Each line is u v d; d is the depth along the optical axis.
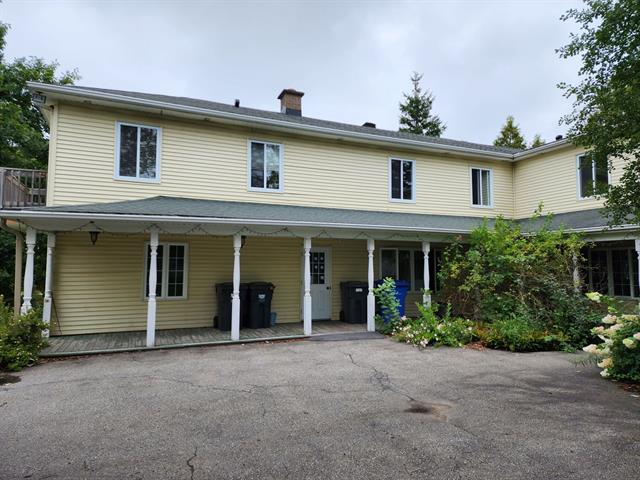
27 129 16.67
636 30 4.61
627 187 5.45
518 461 3.25
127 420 4.19
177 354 7.47
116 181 9.50
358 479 2.97
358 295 11.29
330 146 12.09
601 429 3.93
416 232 10.35
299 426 4.02
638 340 5.46
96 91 9.18
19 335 6.67
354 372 6.19
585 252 12.54
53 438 3.72
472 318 9.98
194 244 10.38
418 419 4.21
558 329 8.36
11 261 14.27
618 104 4.90
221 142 10.70
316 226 8.99
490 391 5.21
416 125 37.22
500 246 9.65
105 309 9.45
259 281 10.96
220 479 2.98
